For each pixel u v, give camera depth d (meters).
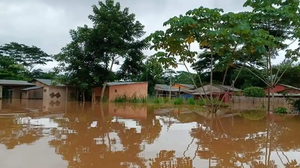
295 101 13.59
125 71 24.47
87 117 9.50
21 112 11.12
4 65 37.72
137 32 23.16
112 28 21.84
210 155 4.20
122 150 4.41
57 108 14.05
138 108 15.48
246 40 10.01
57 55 22.64
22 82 28.97
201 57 32.81
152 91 34.22
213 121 9.12
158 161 3.79
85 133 5.98
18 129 6.32
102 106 16.70
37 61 46.06
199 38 10.28
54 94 26.39
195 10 9.73
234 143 5.23
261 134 6.43
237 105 20.52
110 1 22.47
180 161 3.81
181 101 20.31
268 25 12.59
